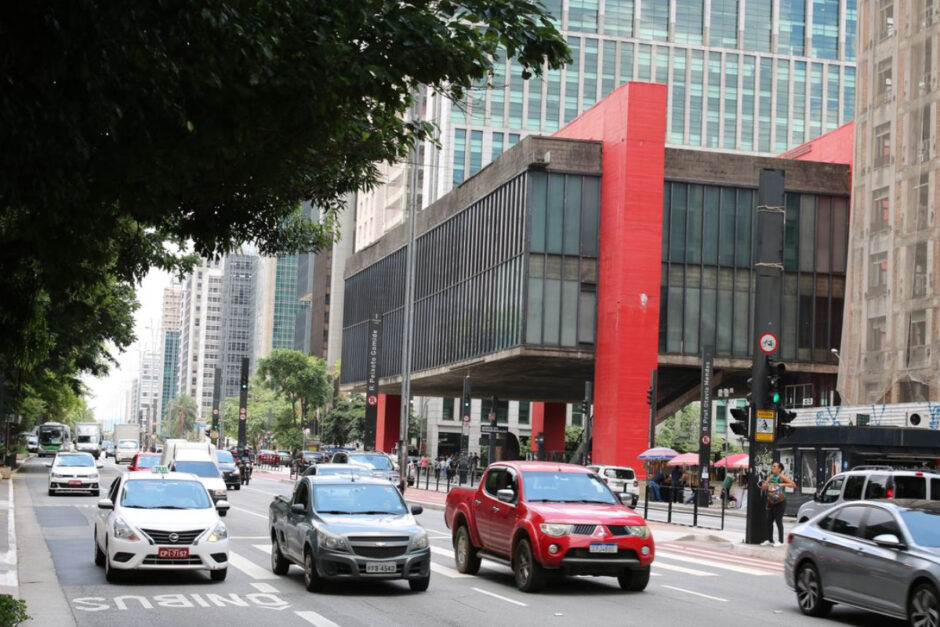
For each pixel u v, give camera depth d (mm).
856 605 13773
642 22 125312
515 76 121250
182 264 26234
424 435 121688
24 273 11203
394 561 15820
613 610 14828
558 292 57969
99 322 41906
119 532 16812
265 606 14773
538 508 16703
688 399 62656
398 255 83438
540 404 93500
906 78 55531
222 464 52500
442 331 71938
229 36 7602
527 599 15820
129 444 93938
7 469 64375
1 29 6707
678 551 26312
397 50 8680
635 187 56250
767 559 24688
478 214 66375
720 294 58969
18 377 11969
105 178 8398
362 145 11734
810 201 60969
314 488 17266
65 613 13852
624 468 47562
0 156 7074
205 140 8312
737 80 126750
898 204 55250
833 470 43188
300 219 20938
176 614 13953
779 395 26969
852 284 58562
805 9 129750
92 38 6934
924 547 12789
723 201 59750
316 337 174500
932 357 51406
